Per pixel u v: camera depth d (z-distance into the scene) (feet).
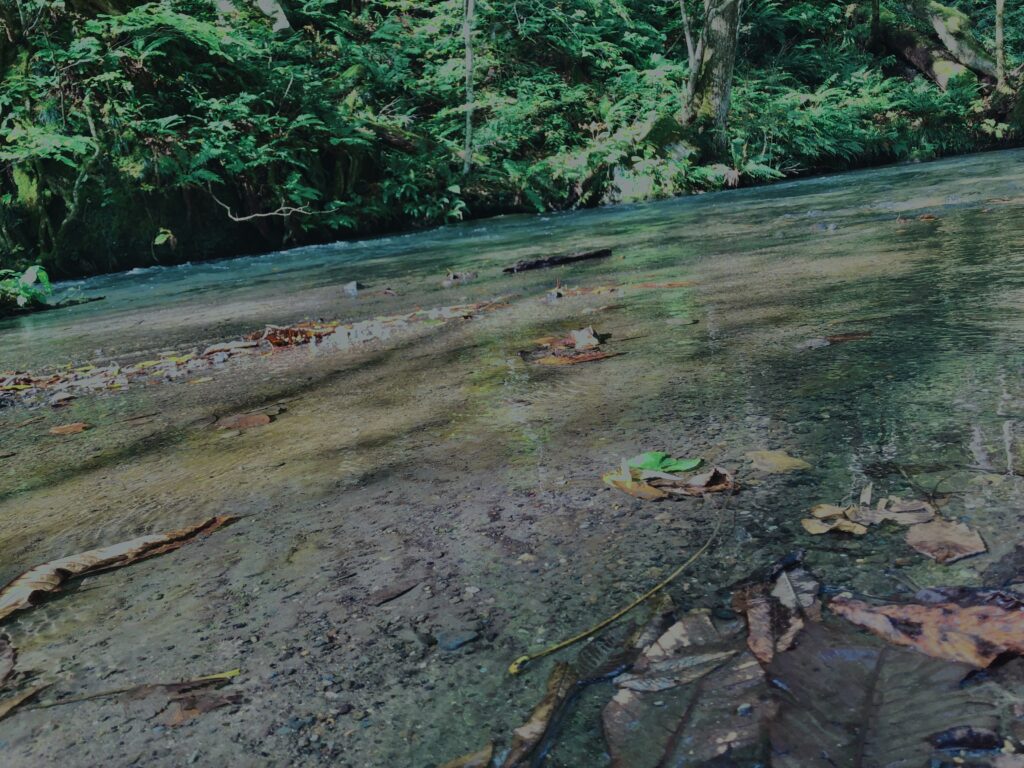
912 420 5.26
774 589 3.47
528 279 16.99
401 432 6.65
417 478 5.49
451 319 12.61
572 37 61.57
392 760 2.76
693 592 3.57
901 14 76.13
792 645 3.06
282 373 9.98
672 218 31.12
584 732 2.76
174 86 42.37
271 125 42.78
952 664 2.81
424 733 2.88
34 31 39.24
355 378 9.07
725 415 5.97
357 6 64.85
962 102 64.85
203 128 38.86
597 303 12.37
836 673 2.87
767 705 2.74
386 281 20.57
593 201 48.62
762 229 22.03
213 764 2.85
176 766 2.85
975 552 3.51
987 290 9.14
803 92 65.62
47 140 34.30
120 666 3.55
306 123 42.29
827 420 5.52
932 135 61.72
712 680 2.92
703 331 9.17
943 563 3.47
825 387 6.29
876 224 18.90
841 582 3.45
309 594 4.01
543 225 36.73
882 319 8.43
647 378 7.36
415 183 46.19
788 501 4.34
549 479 5.14
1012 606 3.05
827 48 74.33
